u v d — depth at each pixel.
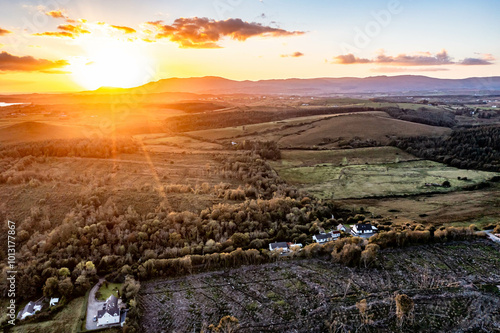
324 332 62.00
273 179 135.62
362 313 65.25
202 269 81.69
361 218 108.44
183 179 129.88
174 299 71.69
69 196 102.00
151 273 78.50
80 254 80.56
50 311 65.44
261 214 101.62
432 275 78.38
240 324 64.38
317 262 85.12
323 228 101.19
